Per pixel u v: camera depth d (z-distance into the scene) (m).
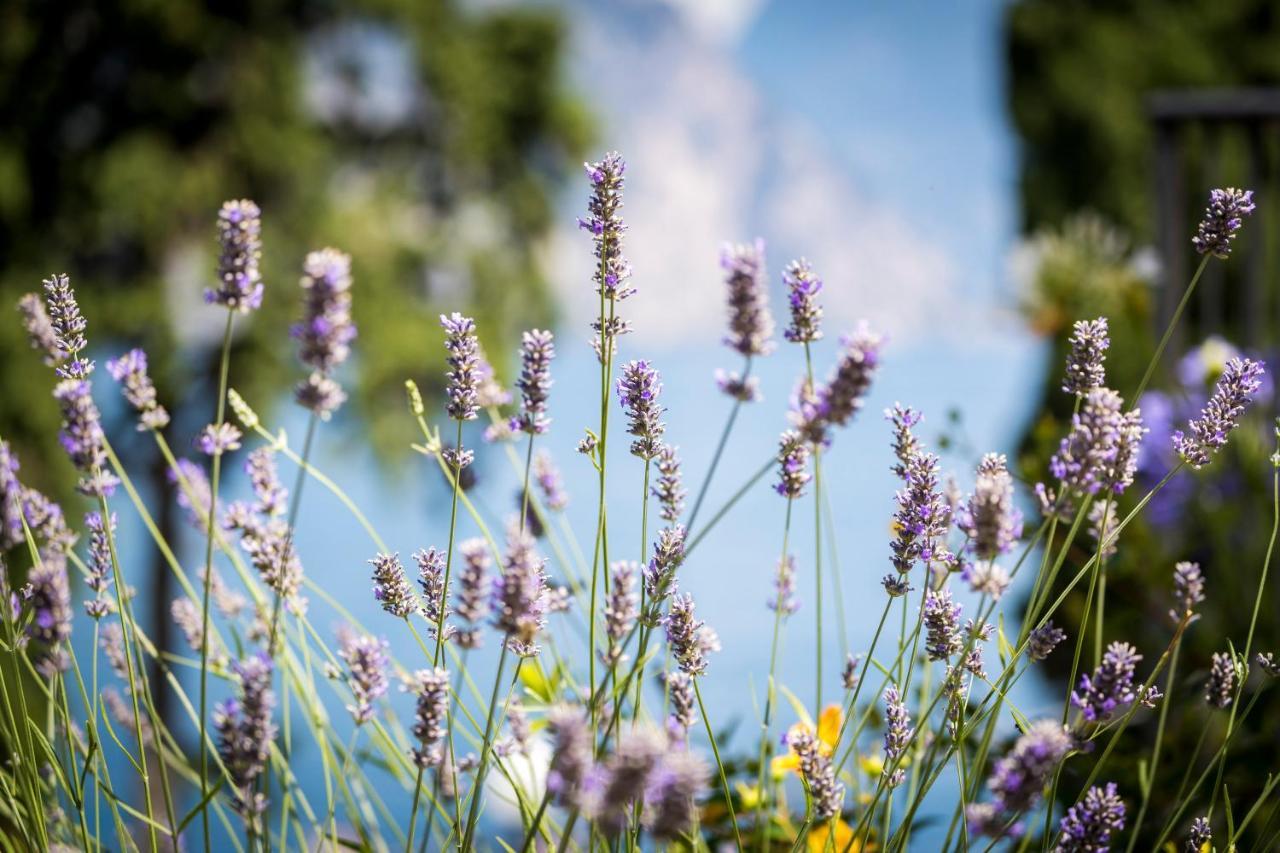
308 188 11.87
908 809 1.20
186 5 11.41
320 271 1.03
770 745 1.52
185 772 1.33
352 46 12.82
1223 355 3.17
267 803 1.06
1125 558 2.21
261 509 1.19
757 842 1.49
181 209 11.48
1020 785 0.91
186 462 1.34
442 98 12.86
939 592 1.21
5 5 11.34
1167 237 3.93
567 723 0.80
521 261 13.25
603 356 1.20
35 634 1.15
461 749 1.57
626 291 1.20
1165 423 2.93
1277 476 1.25
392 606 1.21
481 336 12.56
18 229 11.34
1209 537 2.81
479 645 1.17
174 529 10.05
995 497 1.04
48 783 1.30
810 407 1.04
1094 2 12.80
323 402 1.06
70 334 1.19
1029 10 13.09
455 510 1.15
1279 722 1.76
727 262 1.18
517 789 1.22
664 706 1.26
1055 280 4.24
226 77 11.69
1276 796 1.60
